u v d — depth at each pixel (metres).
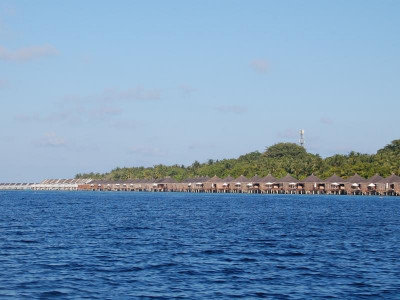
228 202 157.25
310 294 31.11
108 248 47.81
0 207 122.25
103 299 29.61
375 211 111.81
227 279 34.81
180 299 29.78
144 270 37.41
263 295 30.80
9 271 36.44
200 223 76.44
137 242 52.31
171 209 116.81
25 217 86.94
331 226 72.81
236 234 60.56
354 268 38.78
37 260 40.88
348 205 139.75
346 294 31.14
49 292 31.02
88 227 68.31
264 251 46.84
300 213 102.94
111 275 35.66
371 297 30.52
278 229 67.44
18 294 30.45
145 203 150.75
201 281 34.16
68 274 35.81
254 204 143.12
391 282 34.16
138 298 29.89
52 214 95.81
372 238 57.69
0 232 60.91
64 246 48.81
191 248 48.25
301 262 41.19
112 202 158.25
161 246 49.44
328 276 35.94
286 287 32.72
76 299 29.62
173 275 35.84
